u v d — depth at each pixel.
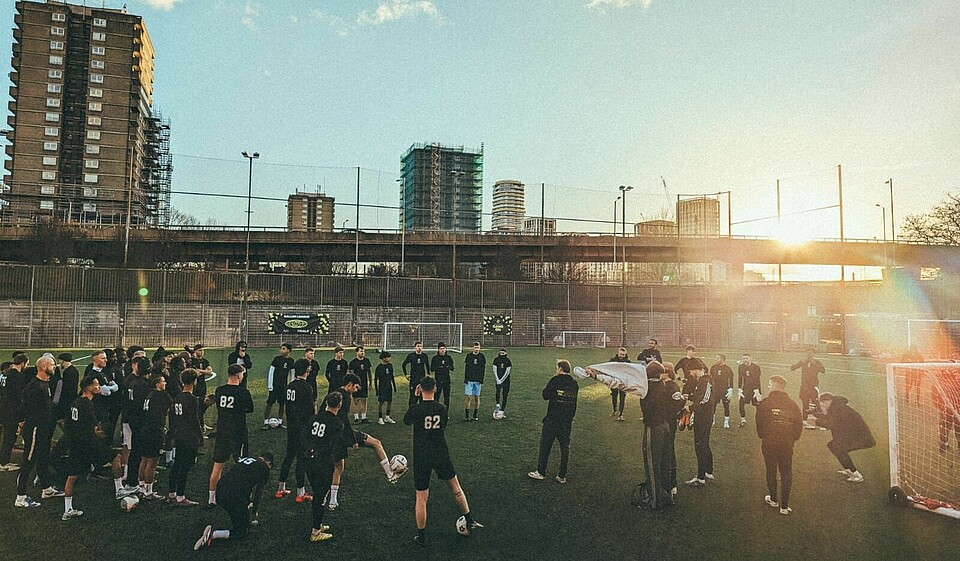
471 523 6.72
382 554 6.19
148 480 7.93
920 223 59.19
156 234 49.44
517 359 31.81
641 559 6.18
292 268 55.22
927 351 38.59
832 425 9.40
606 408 15.99
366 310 41.59
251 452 10.63
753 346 48.53
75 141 91.75
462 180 117.50
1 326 33.12
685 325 49.66
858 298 46.66
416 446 6.61
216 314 37.56
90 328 34.75
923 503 7.97
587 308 47.53
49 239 44.53
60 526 6.89
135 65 94.38
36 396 7.72
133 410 8.39
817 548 6.55
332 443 6.72
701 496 8.39
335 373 12.90
